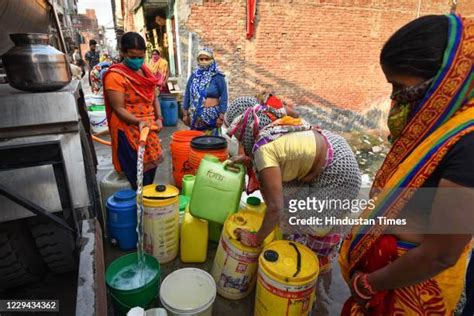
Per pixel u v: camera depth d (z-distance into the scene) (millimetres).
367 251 1052
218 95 3574
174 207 2002
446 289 962
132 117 2252
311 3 6734
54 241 1623
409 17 7434
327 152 1564
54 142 1355
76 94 1735
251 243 1662
